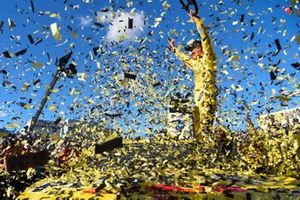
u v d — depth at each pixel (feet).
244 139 10.03
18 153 10.25
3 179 9.85
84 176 5.17
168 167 7.16
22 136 11.99
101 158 7.69
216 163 8.04
